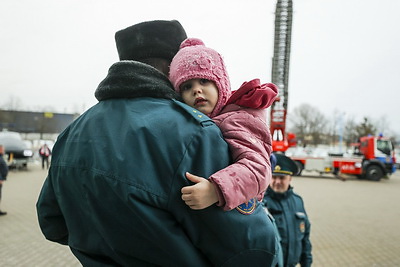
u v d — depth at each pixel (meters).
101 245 1.00
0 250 4.99
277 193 2.64
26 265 4.46
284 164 2.67
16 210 7.63
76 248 1.08
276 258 1.09
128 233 0.94
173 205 0.91
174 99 1.05
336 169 17.88
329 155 18.31
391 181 17.61
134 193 0.87
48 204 1.19
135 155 0.91
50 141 33.97
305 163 18.09
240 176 0.94
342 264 4.79
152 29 1.25
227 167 0.96
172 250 0.92
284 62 12.32
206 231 0.96
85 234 1.04
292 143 22.89
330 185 14.79
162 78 1.12
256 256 0.99
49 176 1.18
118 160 0.91
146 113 0.99
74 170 1.00
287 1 11.92
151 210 0.89
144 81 1.04
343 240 5.98
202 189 0.89
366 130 49.41
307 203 9.94
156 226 0.89
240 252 0.97
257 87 1.15
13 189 10.82
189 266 0.94
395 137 61.06
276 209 2.60
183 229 0.95
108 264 1.00
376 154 17.59
